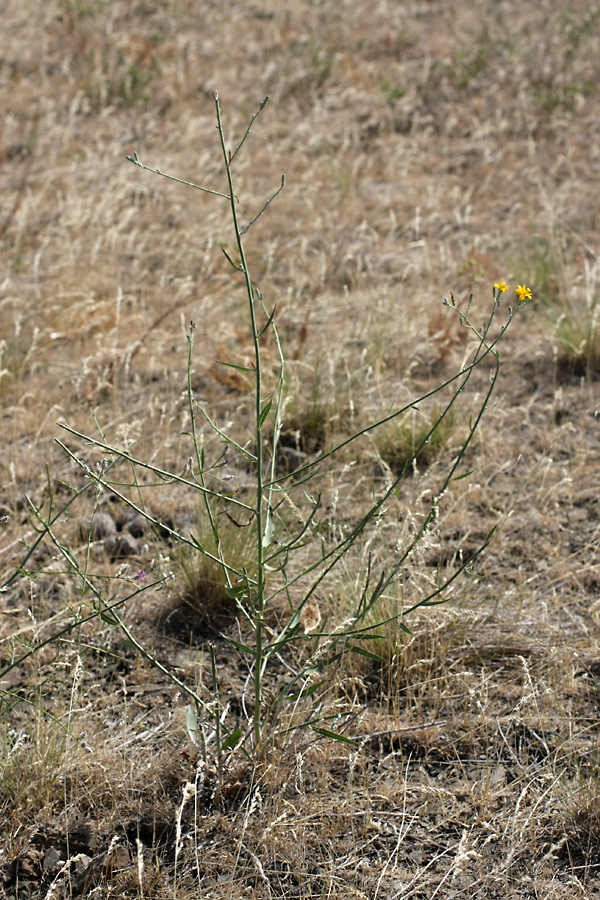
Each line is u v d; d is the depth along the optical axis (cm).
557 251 583
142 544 368
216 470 404
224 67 1033
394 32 1109
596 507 390
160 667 254
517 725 287
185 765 267
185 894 232
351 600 317
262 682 300
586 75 970
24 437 444
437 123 891
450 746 280
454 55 1025
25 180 733
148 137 863
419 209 685
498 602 333
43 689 298
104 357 496
